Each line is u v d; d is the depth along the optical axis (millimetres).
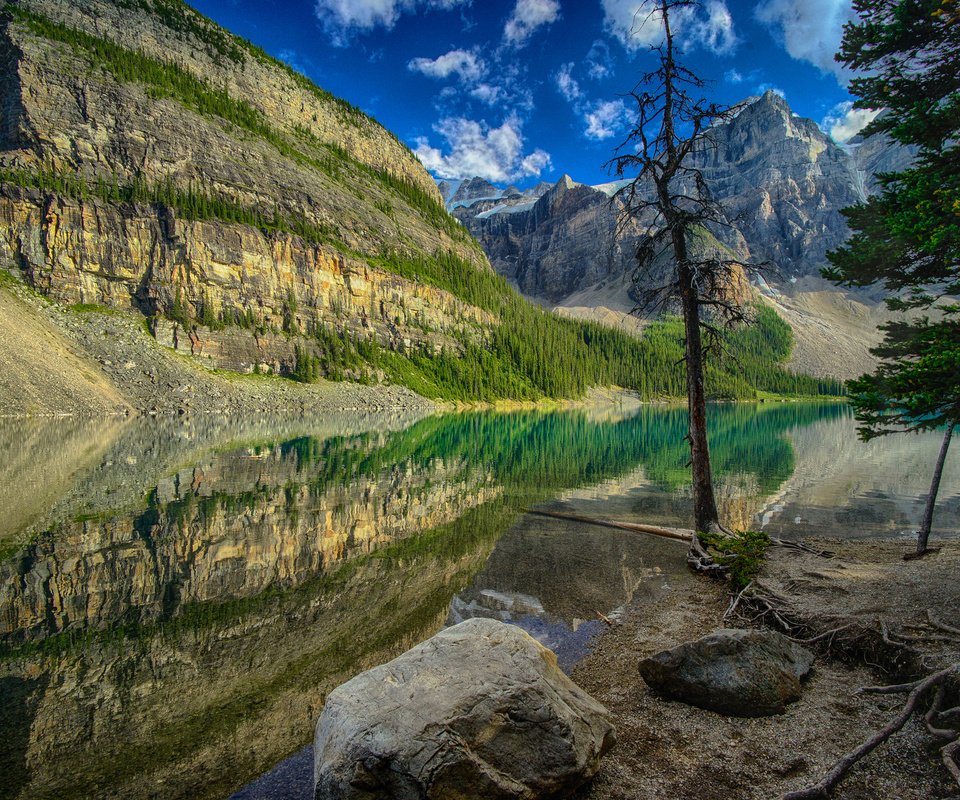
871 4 9523
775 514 17922
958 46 8828
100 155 95250
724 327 13344
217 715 6066
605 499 20672
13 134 89312
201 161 110562
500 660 5270
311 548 13375
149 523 15539
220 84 151250
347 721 4508
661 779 4789
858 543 13781
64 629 8500
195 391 75938
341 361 110188
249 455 31891
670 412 110812
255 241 105875
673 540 14547
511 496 21016
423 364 130125
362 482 23688
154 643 7992
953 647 6168
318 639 8117
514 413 104438
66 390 56438
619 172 13844
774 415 93125
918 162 9383
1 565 11734
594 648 7930
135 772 5031
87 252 85250
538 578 11227
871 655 6672
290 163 137375
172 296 90438
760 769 4848
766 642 6488
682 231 13312
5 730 5754
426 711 4496
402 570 11695
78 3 127500
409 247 156500
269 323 104375
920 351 8367
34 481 21422
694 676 6121
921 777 4395
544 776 4352
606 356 182500
